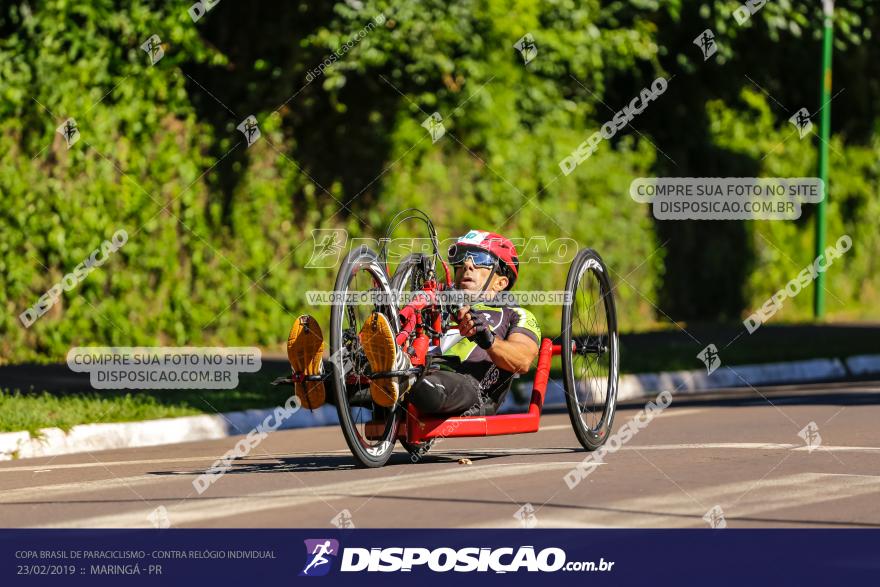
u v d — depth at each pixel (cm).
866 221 9244
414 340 2647
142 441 3581
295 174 5841
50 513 2186
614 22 6831
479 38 5872
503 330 2750
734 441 3094
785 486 2347
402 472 2581
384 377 2498
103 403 3784
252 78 5750
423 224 6150
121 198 5325
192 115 5538
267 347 5762
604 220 7100
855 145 9181
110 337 5322
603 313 3031
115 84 5325
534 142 6594
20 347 5134
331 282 5962
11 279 5109
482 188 6341
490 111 6178
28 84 5181
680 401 4547
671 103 7662
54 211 5197
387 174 6059
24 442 3316
